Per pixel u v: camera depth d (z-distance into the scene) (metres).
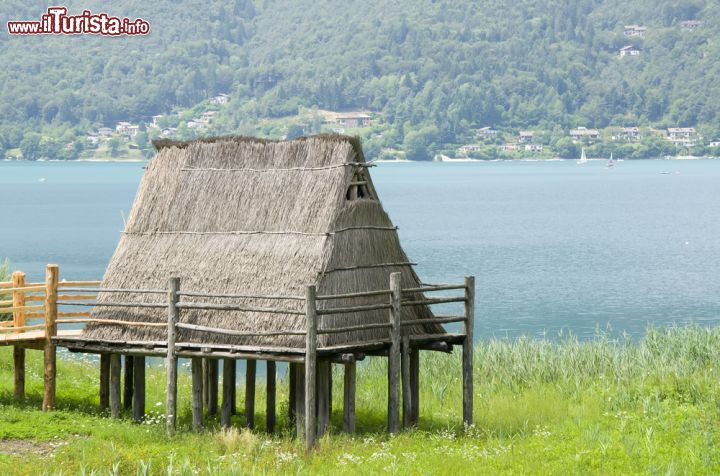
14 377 57.50
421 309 54.22
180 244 52.84
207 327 48.94
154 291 50.44
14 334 54.41
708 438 46.44
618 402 56.22
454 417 54.78
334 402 59.69
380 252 52.19
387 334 51.03
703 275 161.12
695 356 68.81
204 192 53.72
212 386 56.47
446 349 52.25
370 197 52.38
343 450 45.38
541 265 174.75
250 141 53.84
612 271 166.62
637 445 45.94
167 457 43.41
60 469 41.16
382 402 60.19
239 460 43.19
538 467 42.84
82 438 47.47
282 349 46.88
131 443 46.97
